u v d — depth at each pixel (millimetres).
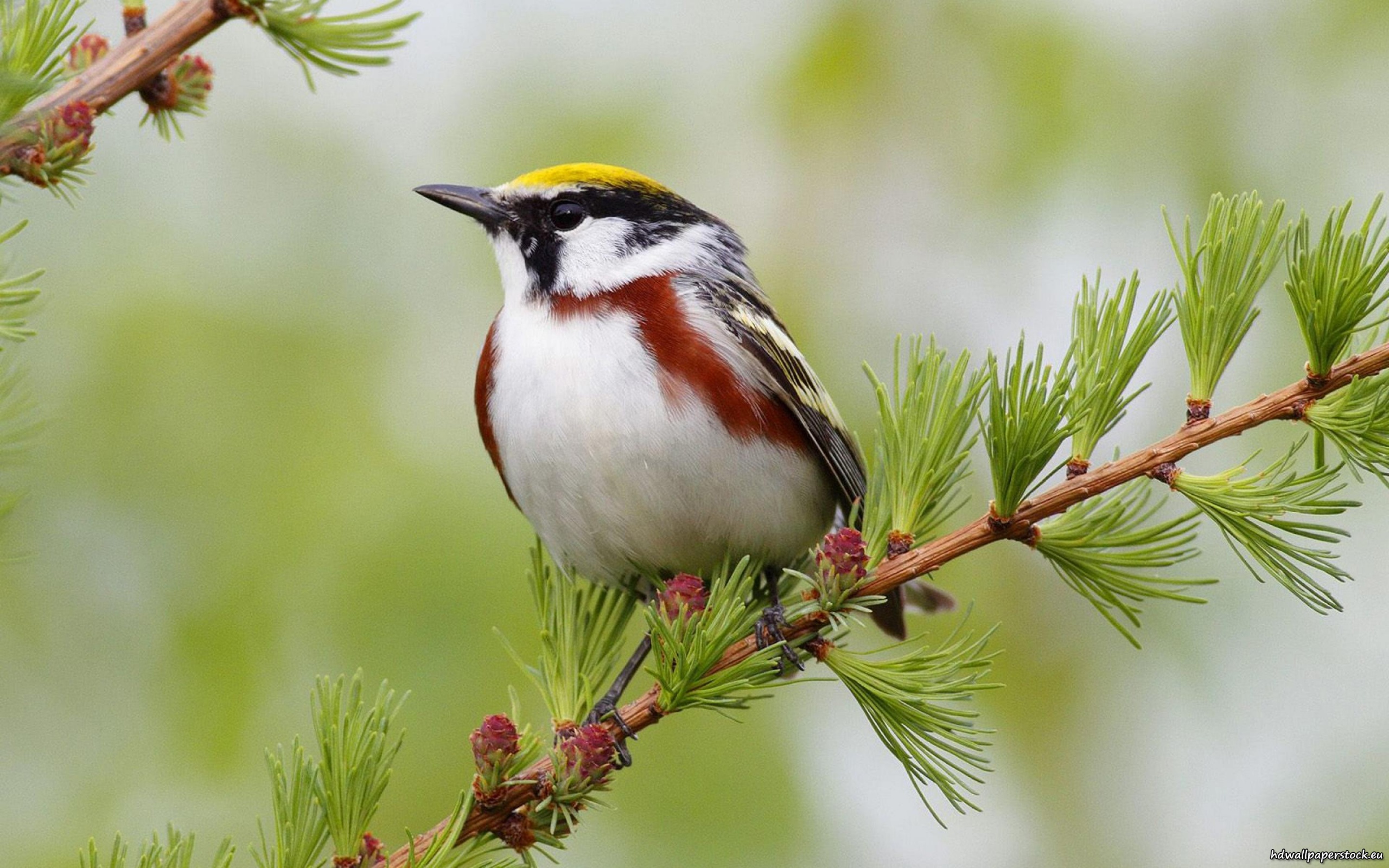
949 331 12898
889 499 6293
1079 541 5992
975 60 13047
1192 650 11953
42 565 10875
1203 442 5832
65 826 10406
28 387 8094
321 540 10852
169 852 5230
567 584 6770
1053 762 12312
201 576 10906
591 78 13086
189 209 12023
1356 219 12242
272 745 10445
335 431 11328
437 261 12375
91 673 10820
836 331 12805
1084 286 6145
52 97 5723
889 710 6008
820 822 11203
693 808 10938
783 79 13211
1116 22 12883
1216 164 12570
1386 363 5645
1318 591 5691
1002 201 12883
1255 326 11648
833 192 13117
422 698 10422
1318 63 12695
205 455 11219
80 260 11555
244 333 11570
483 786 5680
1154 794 12289
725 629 5961
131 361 11320
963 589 12352
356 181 12477
